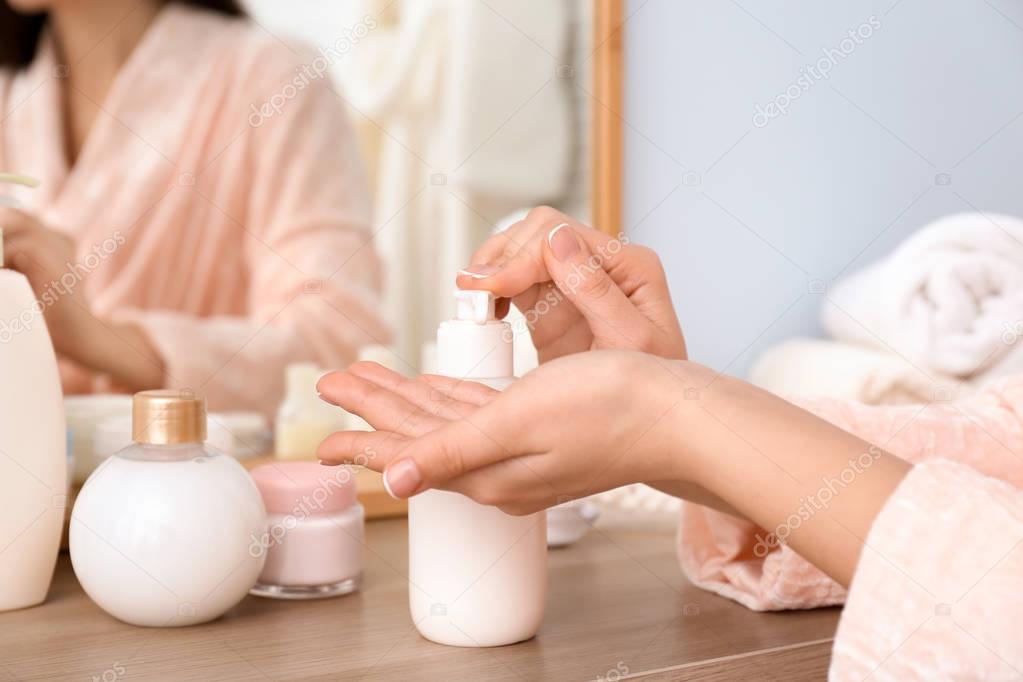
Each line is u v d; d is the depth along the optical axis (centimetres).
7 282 55
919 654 35
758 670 50
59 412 58
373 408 45
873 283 118
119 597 53
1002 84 130
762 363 119
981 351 112
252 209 97
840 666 36
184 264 95
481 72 101
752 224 116
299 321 98
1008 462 61
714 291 115
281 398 97
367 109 99
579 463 41
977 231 114
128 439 68
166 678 47
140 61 94
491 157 102
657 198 110
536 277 58
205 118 96
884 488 38
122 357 94
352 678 47
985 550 35
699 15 110
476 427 40
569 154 104
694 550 65
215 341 96
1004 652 34
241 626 55
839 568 39
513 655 51
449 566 52
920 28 124
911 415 62
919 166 126
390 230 100
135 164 94
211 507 53
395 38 99
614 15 104
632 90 108
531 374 41
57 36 92
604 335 59
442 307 102
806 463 39
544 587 54
